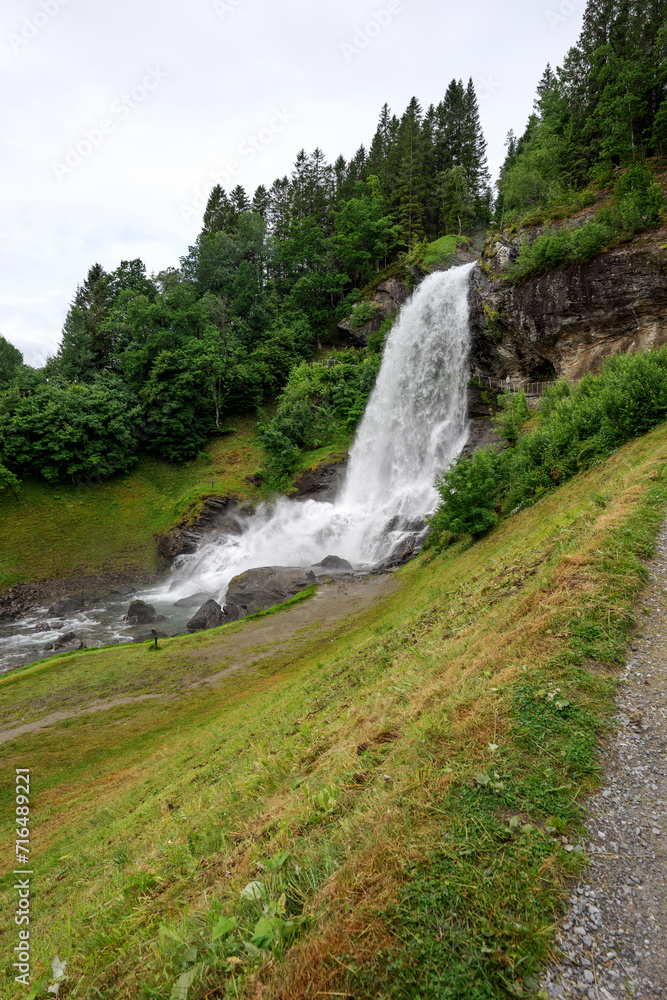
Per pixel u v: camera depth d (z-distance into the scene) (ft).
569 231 104.78
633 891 9.55
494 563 39.65
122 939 13.03
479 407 130.62
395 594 74.95
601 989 8.02
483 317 125.80
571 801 11.39
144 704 57.93
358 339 216.74
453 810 11.44
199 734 44.29
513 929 8.78
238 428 198.49
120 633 101.81
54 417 164.35
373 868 10.37
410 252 214.90
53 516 154.92
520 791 11.68
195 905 12.64
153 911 13.82
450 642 24.72
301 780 18.02
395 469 151.02
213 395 195.00
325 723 25.08
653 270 89.15
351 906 9.68
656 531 23.08
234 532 151.94
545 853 10.18
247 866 13.14
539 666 16.15
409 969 8.37
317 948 8.86
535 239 115.44
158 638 90.38
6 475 154.30
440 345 144.87
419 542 106.42
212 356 189.47
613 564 20.74
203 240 240.53
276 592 98.63
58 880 26.08
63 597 127.13
